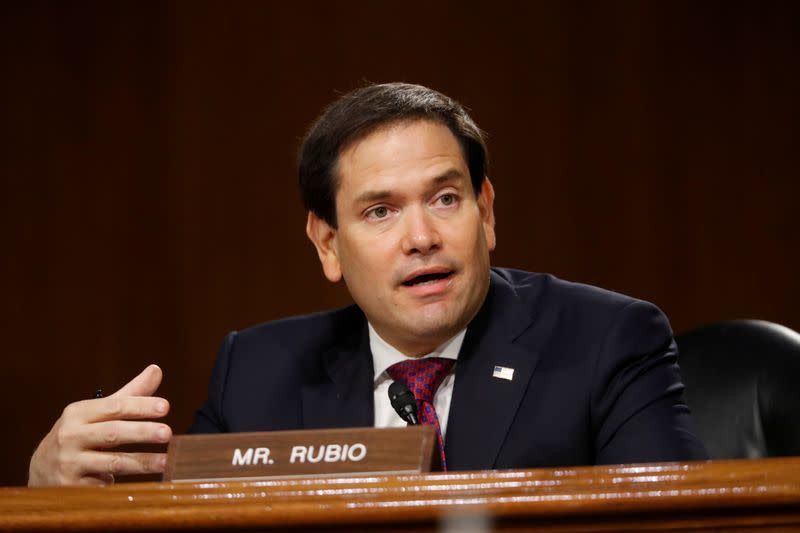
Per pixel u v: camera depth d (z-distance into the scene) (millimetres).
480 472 3812
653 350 6637
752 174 18406
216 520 3842
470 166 6574
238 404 7332
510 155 18406
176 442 4852
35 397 18484
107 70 18688
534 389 6578
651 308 6891
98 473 5629
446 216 6332
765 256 18391
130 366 18500
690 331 8195
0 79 18672
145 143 18688
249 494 3848
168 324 18562
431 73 18438
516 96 18469
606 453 6340
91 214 18672
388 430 4633
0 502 3984
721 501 3631
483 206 6941
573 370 6578
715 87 18453
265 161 18609
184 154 18625
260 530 3857
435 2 18453
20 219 18656
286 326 7750
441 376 6781
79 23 18688
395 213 6348
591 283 18375
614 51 18469
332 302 18531
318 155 6574
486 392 6605
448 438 6531
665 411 6371
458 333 6832
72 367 18531
